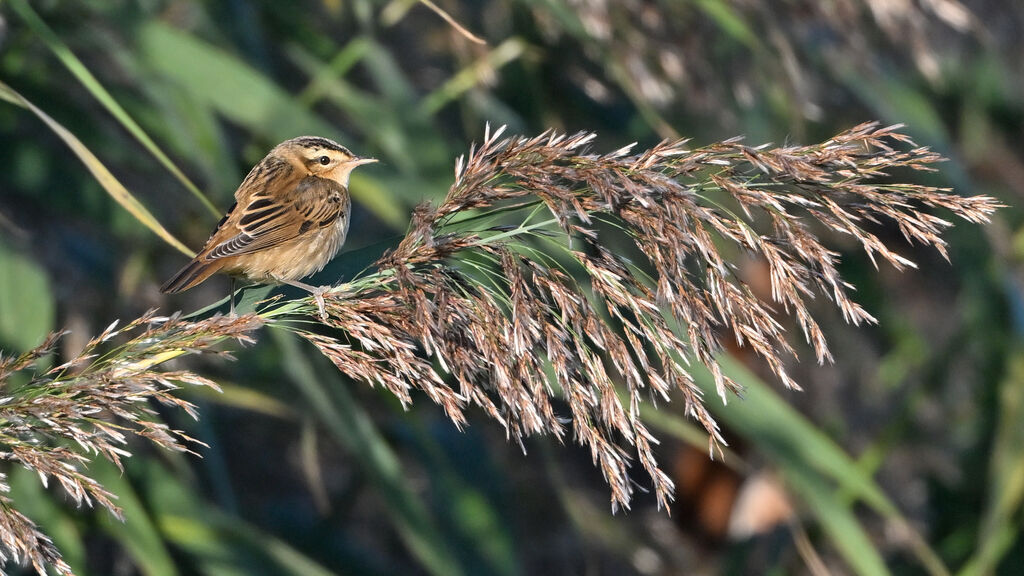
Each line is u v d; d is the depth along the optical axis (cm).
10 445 698
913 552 1716
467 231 784
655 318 730
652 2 1412
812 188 740
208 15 1395
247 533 1245
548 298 782
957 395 1939
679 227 715
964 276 1554
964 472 1697
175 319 732
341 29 1739
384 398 1409
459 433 1460
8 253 1146
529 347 725
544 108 1634
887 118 1642
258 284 1002
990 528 1436
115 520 1166
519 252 768
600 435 727
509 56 1552
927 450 1992
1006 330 1528
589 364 730
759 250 770
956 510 1711
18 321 1118
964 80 2078
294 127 1252
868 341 1947
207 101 1214
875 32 1639
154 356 731
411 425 1402
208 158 1203
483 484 1418
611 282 740
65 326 1405
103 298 1468
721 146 744
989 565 1532
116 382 707
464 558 1332
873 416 1980
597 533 1791
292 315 888
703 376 1201
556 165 753
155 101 1203
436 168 1368
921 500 2056
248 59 1394
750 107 1550
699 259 747
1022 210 2017
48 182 1339
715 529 1742
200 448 1398
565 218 720
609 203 711
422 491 1611
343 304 759
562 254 1038
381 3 1641
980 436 1642
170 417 1391
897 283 2189
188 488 1262
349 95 1397
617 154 747
